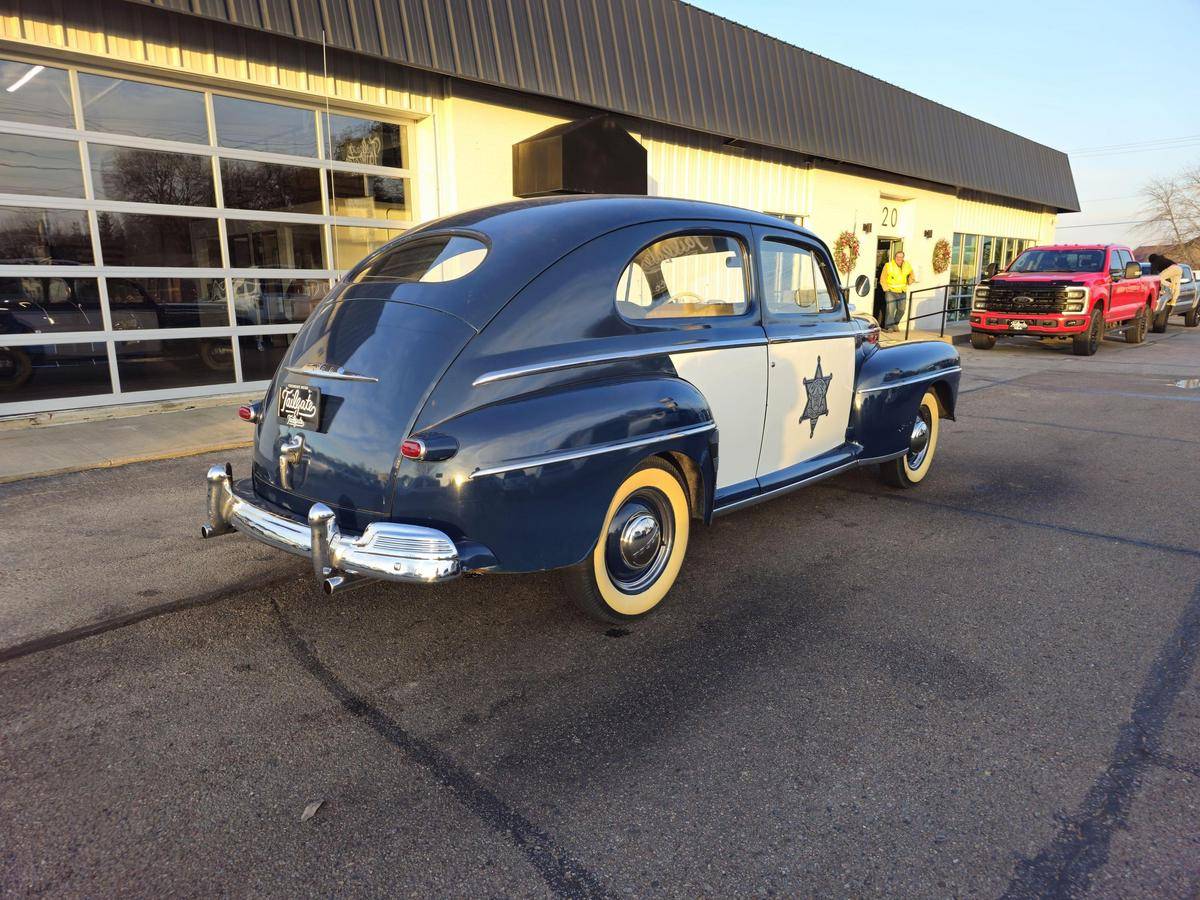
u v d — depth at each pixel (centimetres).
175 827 218
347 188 926
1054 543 448
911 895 195
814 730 266
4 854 207
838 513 504
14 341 720
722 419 372
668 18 1149
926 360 517
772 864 205
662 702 284
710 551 437
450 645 328
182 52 754
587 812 226
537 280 304
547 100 1036
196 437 679
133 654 318
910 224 1888
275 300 893
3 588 379
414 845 212
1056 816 223
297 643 329
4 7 659
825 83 1466
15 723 268
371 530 263
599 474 297
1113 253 1510
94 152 745
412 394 276
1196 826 219
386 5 823
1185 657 315
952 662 312
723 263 381
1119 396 973
